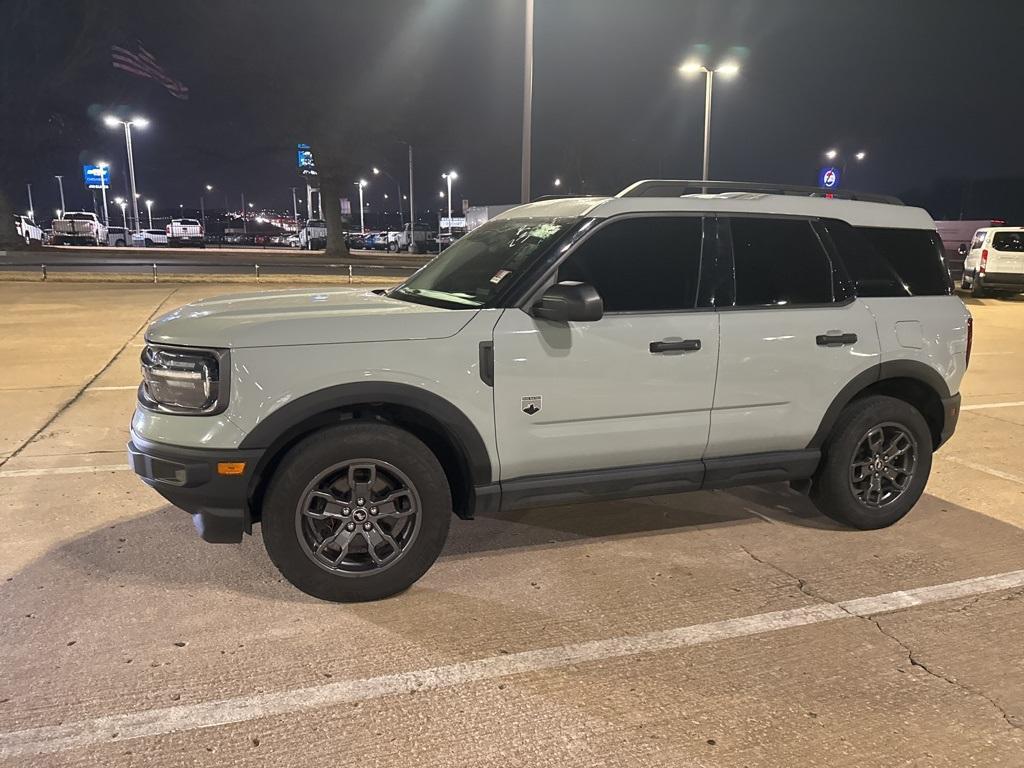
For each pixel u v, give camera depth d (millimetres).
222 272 26984
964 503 5332
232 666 3207
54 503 5035
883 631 3580
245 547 4379
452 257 4762
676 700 3031
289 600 3777
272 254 43969
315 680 3125
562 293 3629
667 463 4234
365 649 3359
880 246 4680
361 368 3561
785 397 4359
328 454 3557
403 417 3828
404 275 27203
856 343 4496
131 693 3012
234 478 3449
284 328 3523
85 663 3209
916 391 4930
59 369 9414
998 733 2859
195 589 3875
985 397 8891
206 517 3566
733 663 3297
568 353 3867
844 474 4605
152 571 4066
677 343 4051
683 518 4984
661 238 4129
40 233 56062
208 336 3477
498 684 3121
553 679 3160
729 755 2719
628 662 3293
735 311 4227
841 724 2896
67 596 3781
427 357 3652
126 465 5844
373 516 3705
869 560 4363
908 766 2678
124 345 11102
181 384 3488
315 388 3508
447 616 3656
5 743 2715
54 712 2889
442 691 3068
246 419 3441
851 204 4641
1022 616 3736
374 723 2865
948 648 3441
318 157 41594
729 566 4262
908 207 4871
